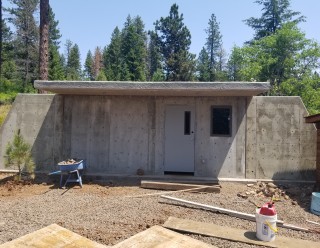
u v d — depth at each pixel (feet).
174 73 165.37
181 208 21.33
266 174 30.55
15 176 29.27
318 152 26.94
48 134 32.68
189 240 12.16
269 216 15.53
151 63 233.55
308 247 14.92
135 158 31.89
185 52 169.48
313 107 87.10
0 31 93.76
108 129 32.14
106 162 32.09
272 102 30.66
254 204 22.76
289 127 30.50
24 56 133.39
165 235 12.42
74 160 29.27
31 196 24.41
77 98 32.42
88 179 30.94
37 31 135.44
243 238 15.79
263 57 107.14
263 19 149.89
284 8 146.20
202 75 203.72
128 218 18.62
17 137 29.19
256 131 30.73
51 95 32.76
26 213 19.52
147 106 31.83
